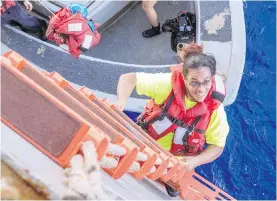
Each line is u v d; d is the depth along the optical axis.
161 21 7.82
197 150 4.18
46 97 1.69
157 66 6.51
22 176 1.44
